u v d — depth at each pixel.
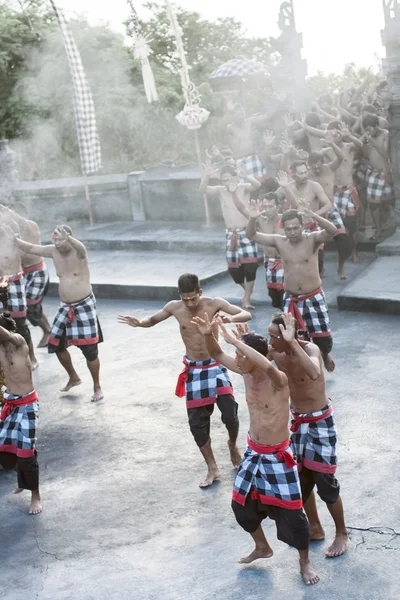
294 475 5.78
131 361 11.25
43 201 19.45
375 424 8.40
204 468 7.95
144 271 15.16
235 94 24.17
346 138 14.01
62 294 9.93
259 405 5.79
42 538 7.04
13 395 7.43
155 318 7.66
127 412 9.54
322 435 6.07
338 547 6.18
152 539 6.81
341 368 10.03
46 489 7.93
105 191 18.88
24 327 11.22
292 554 6.29
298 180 11.46
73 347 12.20
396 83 13.89
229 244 12.55
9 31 27.14
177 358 11.15
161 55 31.89
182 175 17.77
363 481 7.27
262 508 5.94
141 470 8.08
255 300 12.91
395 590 5.69
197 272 14.61
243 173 12.54
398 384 9.36
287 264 9.39
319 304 9.38
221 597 5.86
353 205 13.72
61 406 9.95
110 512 7.34
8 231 10.92
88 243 17.44
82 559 6.64
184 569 6.30
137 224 18.41
